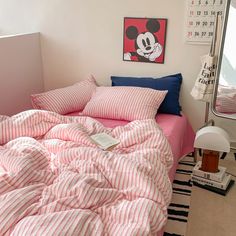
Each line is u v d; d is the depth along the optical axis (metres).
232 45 2.08
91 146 1.64
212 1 2.23
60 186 1.19
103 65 2.71
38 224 0.98
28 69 2.67
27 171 1.30
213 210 1.92
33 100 2.43
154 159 1.46
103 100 2.30
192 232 1.73
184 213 1.87
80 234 0.97
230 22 2.03
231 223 1.81
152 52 2.52
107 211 1.14
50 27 2.74
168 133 2.01
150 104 2.23
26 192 1.17
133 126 1.86
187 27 2.35
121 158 1.40
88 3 2.56
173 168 1.83
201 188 2.14
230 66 2.12
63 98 2.40
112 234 1.04
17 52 2.49
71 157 1.47
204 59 2.17
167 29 2.42
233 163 2.48
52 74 2.90
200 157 2.60
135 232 1.01
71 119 2.00
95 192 1.17
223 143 1.98
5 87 2.40
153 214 1.13
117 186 1.30
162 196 1.26
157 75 2.58
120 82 2.54
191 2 2.28
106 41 2.62
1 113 2.39
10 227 1.03
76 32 2.68
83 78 2.82
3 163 1.41
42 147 1.61
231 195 2.07
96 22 2.59
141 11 2.44
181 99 2.58
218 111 2.26
